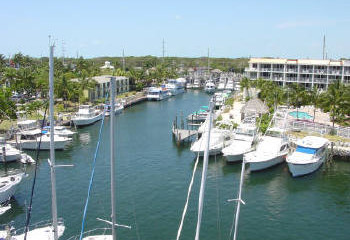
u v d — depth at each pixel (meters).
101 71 161.38
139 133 70.75
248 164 49.97
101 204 35.97
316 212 35.12
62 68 138.25
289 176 45.31
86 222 31.97
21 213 33.78
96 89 108.69
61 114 77.06
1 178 37.50
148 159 52.38
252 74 120.50
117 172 46.06
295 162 44.19
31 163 49.19
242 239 29.75
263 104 77.88
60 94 89.56
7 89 65.81
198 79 178.12
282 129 53.03
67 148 58.41
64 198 37.28
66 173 45.28
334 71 109.06
